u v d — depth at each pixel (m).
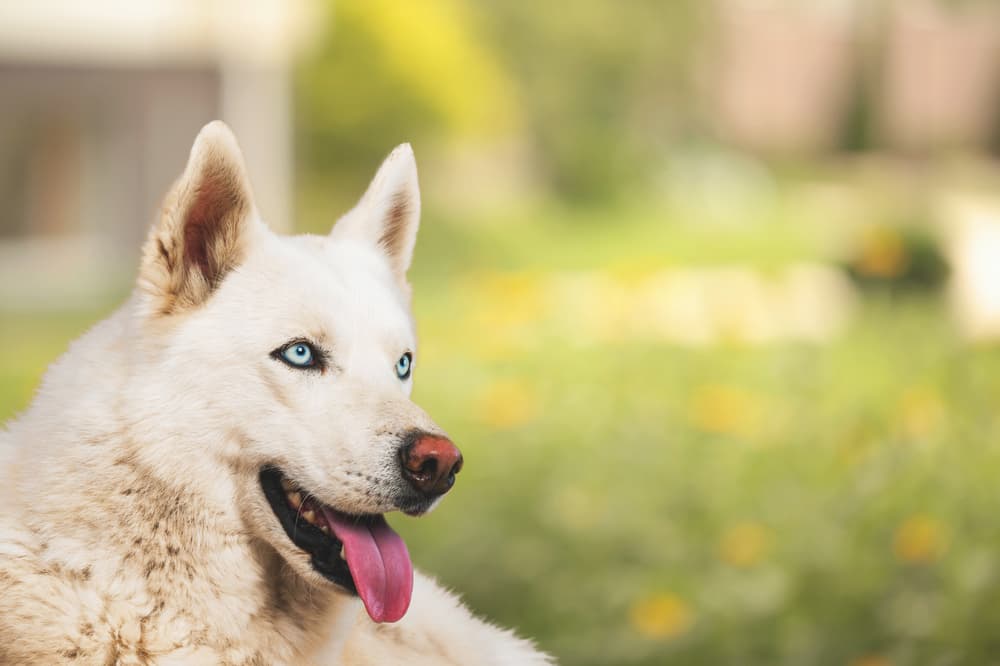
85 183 19.39
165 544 3.46
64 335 14.95
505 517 7.01
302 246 3.94
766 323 13.22
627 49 34.56
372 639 3.88
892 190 35.03
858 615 5.51
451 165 30.20
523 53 33.56
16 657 3.29
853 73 44.97
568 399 8.62
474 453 7.93
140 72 19.19
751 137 45.06
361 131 25.94
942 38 47.03
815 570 5.76
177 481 3.47
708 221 30.69
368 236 4.22
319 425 3.58
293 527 3.64
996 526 5.82
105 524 3.41
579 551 6.69
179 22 18.45
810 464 7.21
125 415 3.45
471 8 33.50
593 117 34.03
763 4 45.84
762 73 45.84
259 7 18.77
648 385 9.12
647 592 6.23
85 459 3.43
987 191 34.75
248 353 3.58
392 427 3.56
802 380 8.64
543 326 10.40
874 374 9.25
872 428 6.83
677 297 17.28
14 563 3.34
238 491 3.56
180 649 3.46
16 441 3.60
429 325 13.65
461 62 27.03
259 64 19.11
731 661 5.57
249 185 3.71
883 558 5.69
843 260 15.34
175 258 3.59
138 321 3.58
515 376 9.51
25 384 10.99
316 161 26.00
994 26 49.44
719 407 7.58
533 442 7.73
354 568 3.52
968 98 47.38
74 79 18.92
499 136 31.34
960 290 15.42
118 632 3.39
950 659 5.07
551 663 4.39
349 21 25.72
